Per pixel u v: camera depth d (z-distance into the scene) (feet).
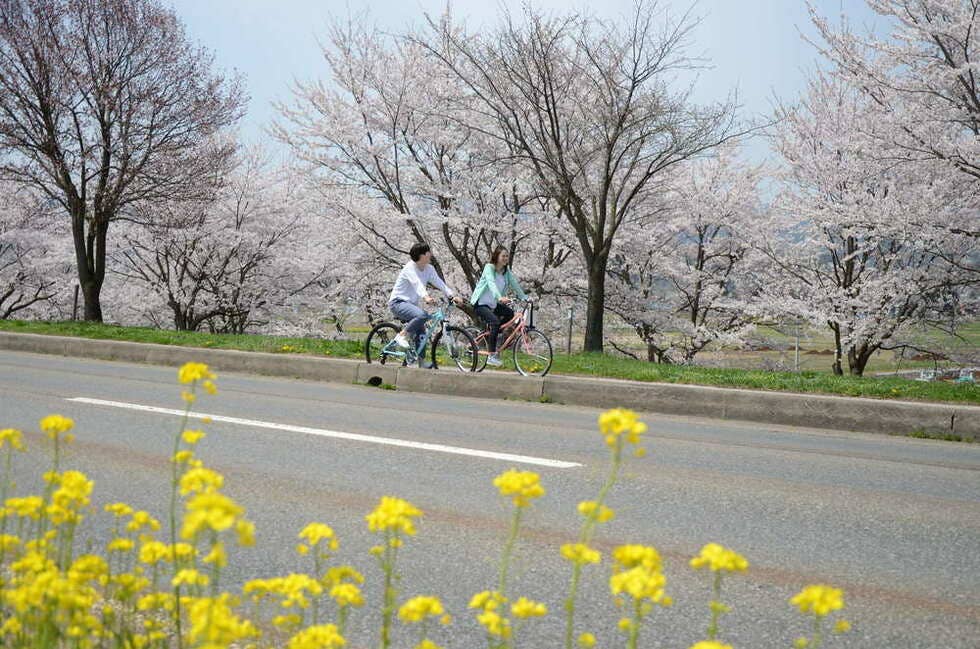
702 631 9.89
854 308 69.26
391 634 9.61
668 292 86.79
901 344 71.26
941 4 47.62
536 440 21.88
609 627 9.95
